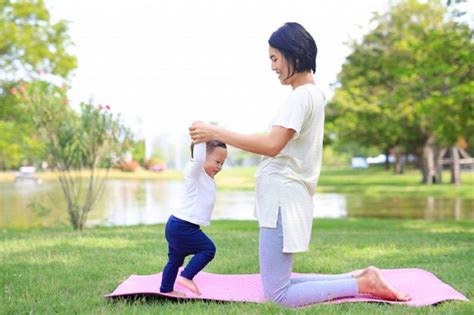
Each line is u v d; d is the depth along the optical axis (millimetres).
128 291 4277
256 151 3996
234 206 18969
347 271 5484
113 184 28172
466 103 14438
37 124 10609
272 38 4133
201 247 4262
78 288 4715
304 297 4055
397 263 5871
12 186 24984
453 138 18656
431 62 13719
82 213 10984
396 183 31016
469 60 12688
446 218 15109
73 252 6465
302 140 4047
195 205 4191
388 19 24531
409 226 12047
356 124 26609
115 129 10711
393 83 24281
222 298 4219
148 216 15133
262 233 4090
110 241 7438
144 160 39062
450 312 3723
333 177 39688
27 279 5016
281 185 4023
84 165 11312
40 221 13703
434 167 31234
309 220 4098
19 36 16031
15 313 3926
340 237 8578
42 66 16391
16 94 10969
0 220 13945
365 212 17000
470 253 6484
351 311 3773
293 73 4109
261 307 3885
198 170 4152
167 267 4227
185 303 4098
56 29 16578
